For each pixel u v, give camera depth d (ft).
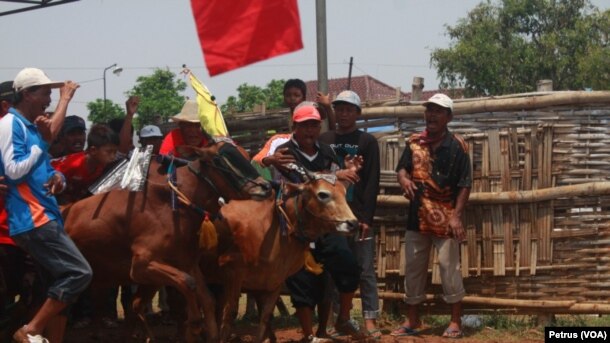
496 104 31.73
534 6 107.34
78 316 33.76
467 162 30.22
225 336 26.09
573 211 30.99
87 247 25.27
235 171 25.17
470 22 110.83
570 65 105.29
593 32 106.32
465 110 32.17
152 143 34.47
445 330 31.09
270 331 28.30
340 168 28.45
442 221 30.17
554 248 31.22
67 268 22.82
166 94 107.86
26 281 26.68
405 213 32.99
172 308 28.99
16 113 22.88
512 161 31.55
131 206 25.11
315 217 25.46
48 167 23.24
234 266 25.91
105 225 25.12
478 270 31.91
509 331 31.01
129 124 31.32
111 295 34.68
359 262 30.09
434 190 30.30
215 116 27.50
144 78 109.09
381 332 31.68
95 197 25.70
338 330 28.91
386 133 33.45
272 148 29.94
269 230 25.91
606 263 30.66
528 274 31.48
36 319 22.65
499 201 31.48
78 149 30.17
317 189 25.25
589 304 30.50
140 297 27.66
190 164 25.58
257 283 26.20
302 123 27.78
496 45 105.91
